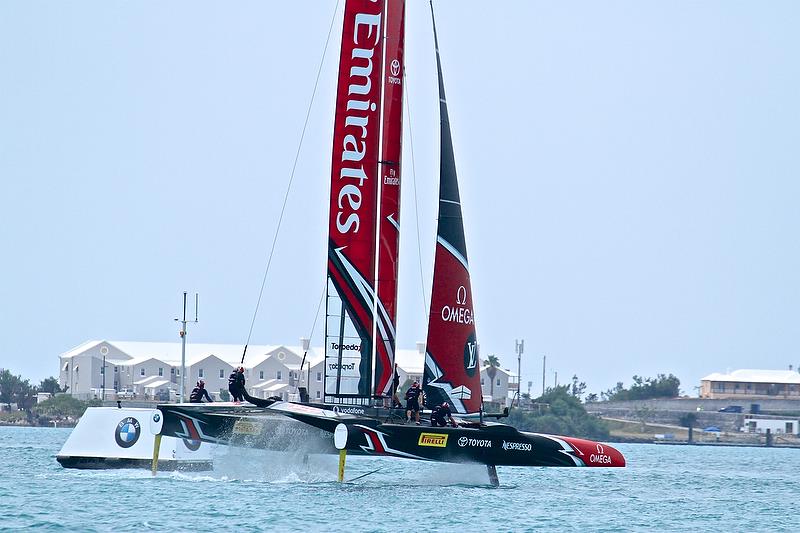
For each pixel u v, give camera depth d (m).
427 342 132.00
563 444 128.88
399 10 131.12
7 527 97.19
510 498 130.50
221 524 100.56
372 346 128.62
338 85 129.38
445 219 133.25
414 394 126.56
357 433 118.31
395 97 130.62
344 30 129.50
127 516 103.62
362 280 128.62
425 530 101.06
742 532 110.88
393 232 130.12
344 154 129.00
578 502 132.12
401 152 130.88
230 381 127.69
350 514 108.38
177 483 129.88
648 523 114.81
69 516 103.31
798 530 114.12
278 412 122.31
